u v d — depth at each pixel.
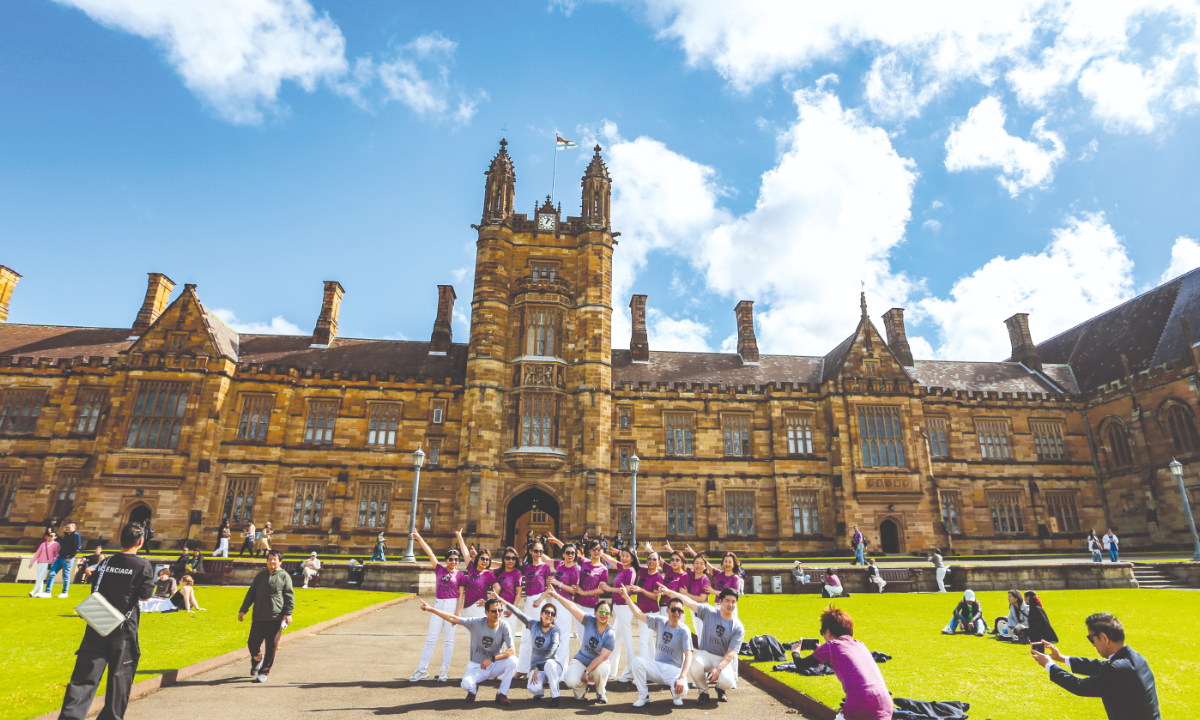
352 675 10.91
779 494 41.00
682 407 42.62
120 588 7.03
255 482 38.28
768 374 46.88
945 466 43.56
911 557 36.75
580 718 8.73
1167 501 39.88
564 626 11.17
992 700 9.14
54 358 41.16
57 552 19.38
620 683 10.95
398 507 38.97
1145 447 41.41
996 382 49.25
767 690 10.42
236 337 44.75
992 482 43.78
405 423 40.50
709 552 39.84
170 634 13.27
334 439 39.75
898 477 40.16
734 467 41.78
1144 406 41.75
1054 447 45.38
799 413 42.81
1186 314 42.44
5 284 46.66
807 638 14.27
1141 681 5.39
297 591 23.55
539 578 11.41
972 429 44.88
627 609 11.14
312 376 40.53
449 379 41.44
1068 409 46.16
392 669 11.50
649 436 41.97
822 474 41.47
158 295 46.94
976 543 42.28
